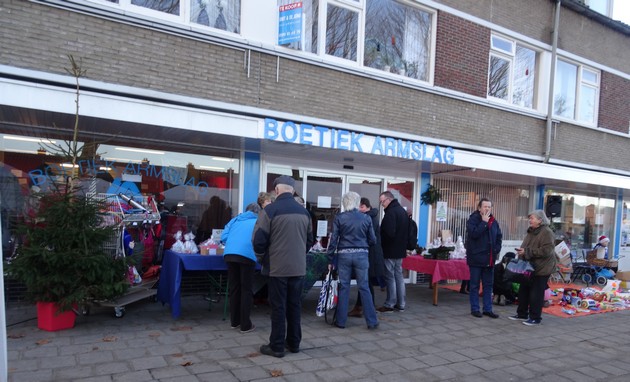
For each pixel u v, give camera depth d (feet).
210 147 23.45
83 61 18.13
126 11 18.90
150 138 21.57
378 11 27.43
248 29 22.18
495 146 31.96
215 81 21.16
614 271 36.76
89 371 12.64
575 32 37.32
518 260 22.08
